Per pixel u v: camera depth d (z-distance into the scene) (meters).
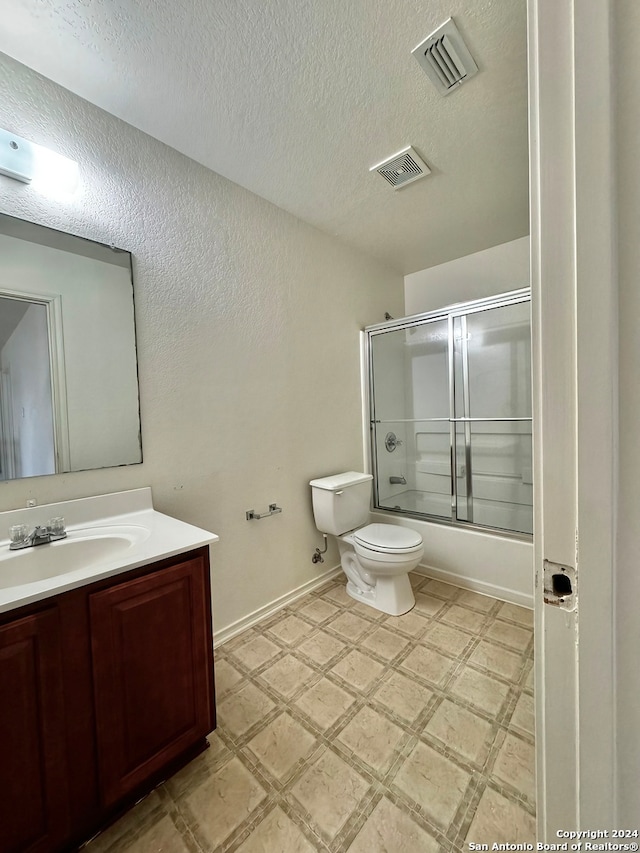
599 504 0.40
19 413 1.25
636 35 0.35
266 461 2.04
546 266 0.43
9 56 1.20
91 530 1.31
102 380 1.43
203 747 1.22
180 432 1.66
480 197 2.01
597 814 0.43
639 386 0.38
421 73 1.27
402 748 1.21
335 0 1.04
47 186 1.30
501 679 1.50
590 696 0.42
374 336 2.77
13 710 0.83
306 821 1.01
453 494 2.65
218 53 1.18
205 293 1.75
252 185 1.89
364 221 2.26
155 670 1.06
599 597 0.41
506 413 2.44
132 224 1.51
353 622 1.94
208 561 1.19
